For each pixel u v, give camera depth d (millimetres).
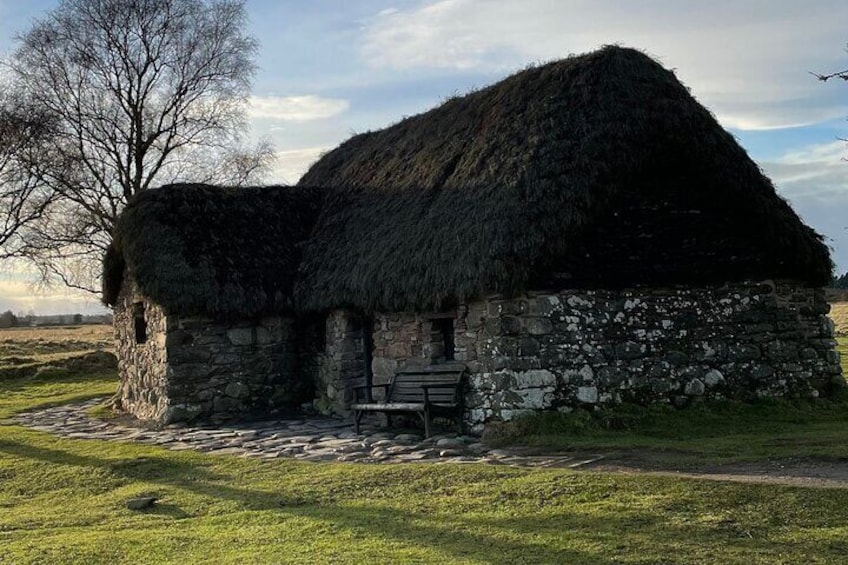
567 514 8211
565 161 13508
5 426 17797
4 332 64500
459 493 9305
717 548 7039
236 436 14672
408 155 18688
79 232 26828
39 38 25953
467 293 13102
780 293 14609
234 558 7363
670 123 14047
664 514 7992
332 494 9766
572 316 13305
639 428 12820
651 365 13656
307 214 20109
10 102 24109
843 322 44625
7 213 23328
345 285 16047
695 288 14094
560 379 13117
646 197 14094
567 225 13094
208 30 28578
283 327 18094
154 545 7992
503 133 15156
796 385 14461
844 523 7512
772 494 8281
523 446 12039
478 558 7086
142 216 17500
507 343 13031
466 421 13727
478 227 13453
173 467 11906
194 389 17016
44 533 8891
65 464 12562
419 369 15078
